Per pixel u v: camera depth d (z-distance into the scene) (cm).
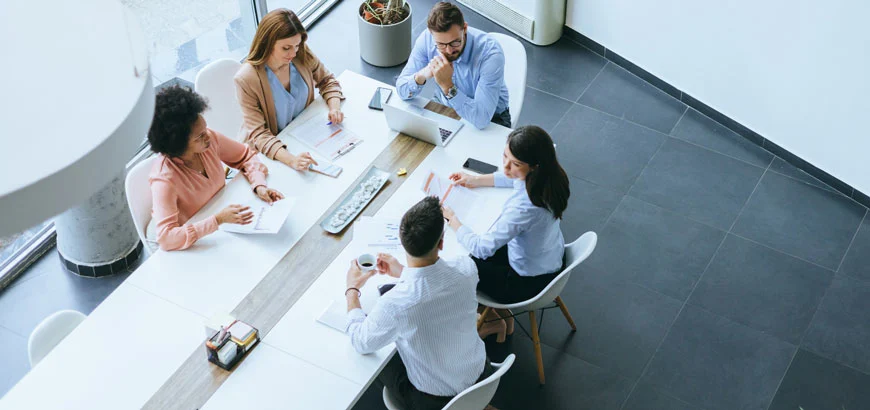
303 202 339
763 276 420
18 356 378
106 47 140
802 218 451
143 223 344
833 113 446
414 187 347
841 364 381
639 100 529
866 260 429
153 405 265
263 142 362
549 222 318
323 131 375
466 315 274
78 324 298
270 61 367
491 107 376
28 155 121
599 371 376
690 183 471
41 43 141
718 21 475
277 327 290
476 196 344
